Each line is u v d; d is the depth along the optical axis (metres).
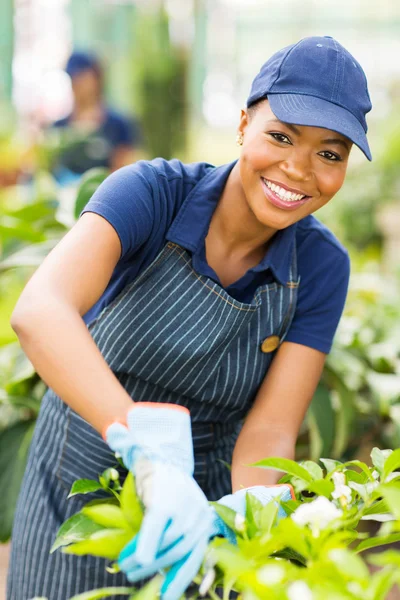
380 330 3.75
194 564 1.18
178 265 1.79
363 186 8.86
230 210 1.81
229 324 1.81
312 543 1.19
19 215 3.26
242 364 1.87
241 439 1.89
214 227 1.83
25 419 2.81
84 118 5.73
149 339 1.80
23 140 8.92
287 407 1.92
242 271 1.88
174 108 12.45
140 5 12.63
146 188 1.72
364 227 8.65
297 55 1.67
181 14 12.64
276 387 1.92
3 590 3.10
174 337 1.80
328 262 1.94
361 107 1.68
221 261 1.85
